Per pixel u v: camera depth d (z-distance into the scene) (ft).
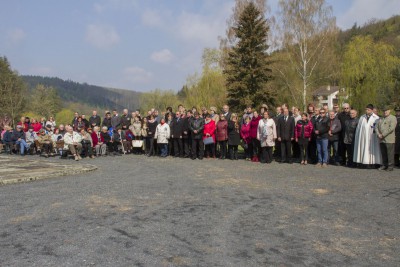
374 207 22.25
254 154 46.32
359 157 38.70
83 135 53.98
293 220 19.62
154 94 223.92
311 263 13.98
